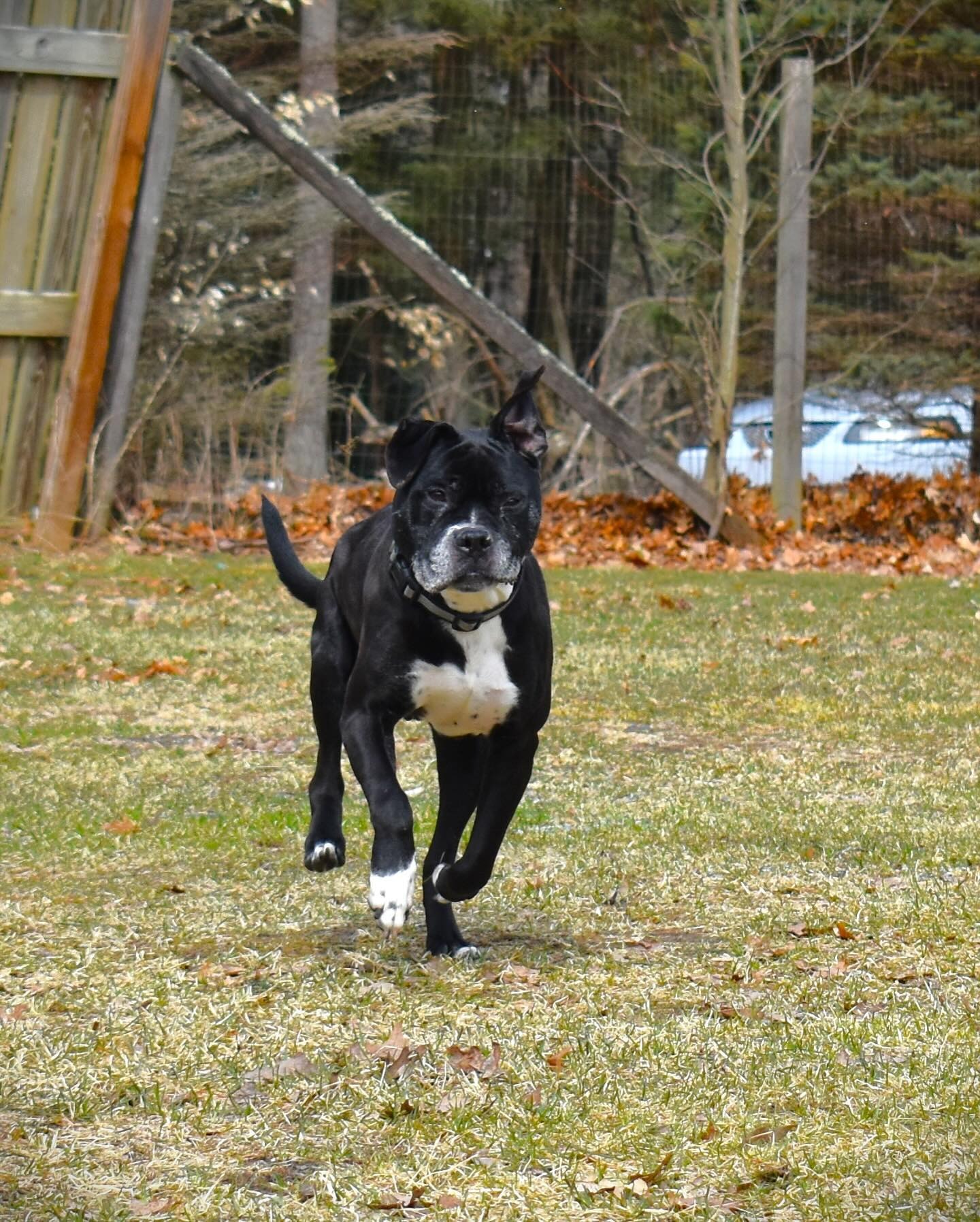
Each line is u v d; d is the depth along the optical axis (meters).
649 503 19.58
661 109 27.30
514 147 28.22
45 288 15.80
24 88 15.48
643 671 11.36
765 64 20.03
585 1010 4.95
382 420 29.92
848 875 6.46
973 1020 4.79
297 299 25.66
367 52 25.36
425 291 29.36
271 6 25.92
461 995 5.11
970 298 25.56
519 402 5.84
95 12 15.42
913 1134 3.98
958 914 5.86
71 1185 3.71
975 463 24.53
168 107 16.30
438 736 5.93
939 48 26.64
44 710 9.92
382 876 5.28
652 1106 4.18
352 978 5.25
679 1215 3.59
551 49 28.50
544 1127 4.05
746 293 26.53
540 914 6.05
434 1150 3.91
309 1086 4.31
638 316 26.91
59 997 5.02
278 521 7.00
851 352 25.17
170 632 12.50
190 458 19.38
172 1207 3.61
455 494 5.51
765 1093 4.26
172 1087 4.31
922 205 25.94
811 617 13.81
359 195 17.33
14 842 6.96
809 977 5.22
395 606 5.51
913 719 9.78
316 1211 3.61
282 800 7.81
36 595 13.94
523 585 5.60
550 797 7.93
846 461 24.14
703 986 5.17
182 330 19.39
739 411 24.66
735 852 6.84
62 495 16.03
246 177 21.42
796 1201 3.66
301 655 11.80
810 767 8.52
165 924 5.83
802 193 19.28
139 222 16.20
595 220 28.23
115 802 7.72
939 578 17.02
